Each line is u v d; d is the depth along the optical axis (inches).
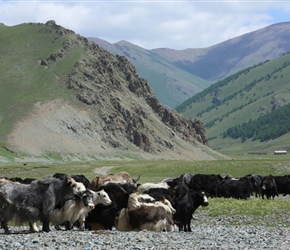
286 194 2096.5
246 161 4443.9
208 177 1899.6
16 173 4195.4
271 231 968.9
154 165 4586.6
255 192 2191.2
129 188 1188.5
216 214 1282.0
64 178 929.5
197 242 757.9
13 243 695.1
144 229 904.3
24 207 866.1
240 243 763.4
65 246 681.6
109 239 755.4
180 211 961.5
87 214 954.7
